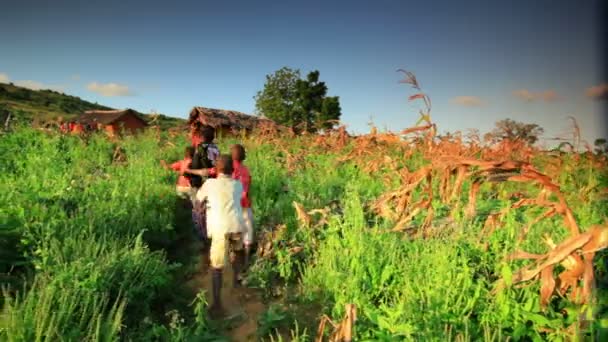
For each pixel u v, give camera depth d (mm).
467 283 3785
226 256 4836
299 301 4609
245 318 4410
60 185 6828
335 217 5660
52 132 12992
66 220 5340
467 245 4742
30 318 3314
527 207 5820
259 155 10828
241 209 5102
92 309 3785
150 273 4617
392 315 3494
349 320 2754
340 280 4395
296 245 5586
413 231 5184
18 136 11992
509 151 8023
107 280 4164
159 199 7242
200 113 22312
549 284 2418
